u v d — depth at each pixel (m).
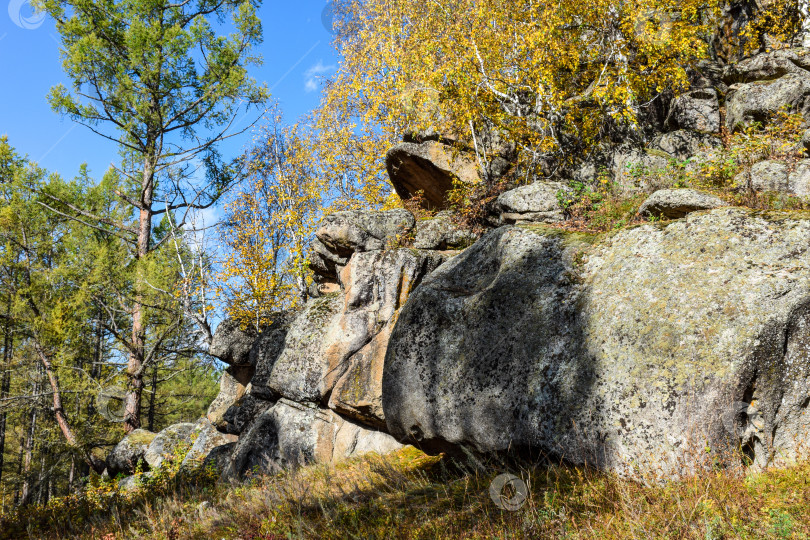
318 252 11.45
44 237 22.98
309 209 18.97
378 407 8.73
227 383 14.21
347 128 19.70
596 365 4.61
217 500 7.50
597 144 11.80
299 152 20.27
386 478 6.15
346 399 8.94
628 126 12.20
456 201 12.75
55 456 21.19
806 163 7.54
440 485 5.42
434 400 5.62
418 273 9.51
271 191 19.17
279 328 12.21
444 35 14.23
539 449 4.73
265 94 20.42
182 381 30.14
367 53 19.62
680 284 4.58
